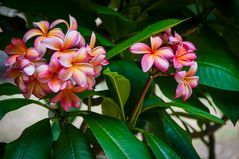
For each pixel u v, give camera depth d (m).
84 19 1.28
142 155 1.03
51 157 1.09
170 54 1.05
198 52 1.25
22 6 1.24
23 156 1.03
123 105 1.14
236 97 1.28
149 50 1.05
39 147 1.05
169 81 1.26
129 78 1.19
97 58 0.99
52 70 0.96
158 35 1.10
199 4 1.57
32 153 1.04
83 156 1.04
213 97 1.27
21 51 1.01
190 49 1.07
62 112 1.11
